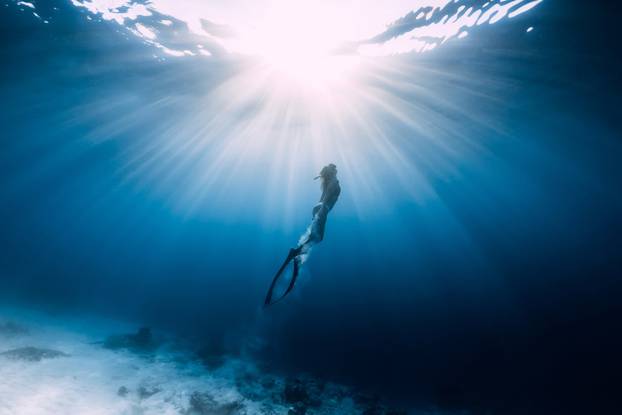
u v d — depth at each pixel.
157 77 16.67
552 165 22.52
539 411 11.15
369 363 15.45
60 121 24.59
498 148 21.55
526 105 15.29
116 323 16.47
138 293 29.91
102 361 9.85
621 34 9.89
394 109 17.25
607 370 14.70
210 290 38.44
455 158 24.70
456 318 29.11
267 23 12.20
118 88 18.30
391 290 44.00
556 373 15.12
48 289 23.44
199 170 36.72
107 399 7.19
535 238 31.28
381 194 40.03
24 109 22.67
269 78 15.66
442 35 11.66
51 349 9.88
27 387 6.72
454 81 14.03
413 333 23.22
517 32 10.71
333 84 15.66
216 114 20.34
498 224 36.12
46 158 33.94
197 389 9.05
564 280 25.92
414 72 13.92
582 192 24.22
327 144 24.31
